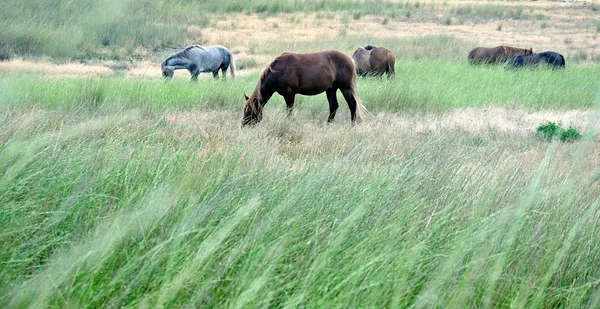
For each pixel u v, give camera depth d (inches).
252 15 3191.4
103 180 396.5
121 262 288.2
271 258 288.8
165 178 419.5
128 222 302.0
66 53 2130.9
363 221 360.5
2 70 1780.3
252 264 281.0
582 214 406.9
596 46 2874.0
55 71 1834.4
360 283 281.9
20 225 314.3
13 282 269.7
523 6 3873.0
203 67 1756.9
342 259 297.4
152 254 288.0
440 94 1321.4
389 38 2674.7
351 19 3260.3
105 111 1029.8
